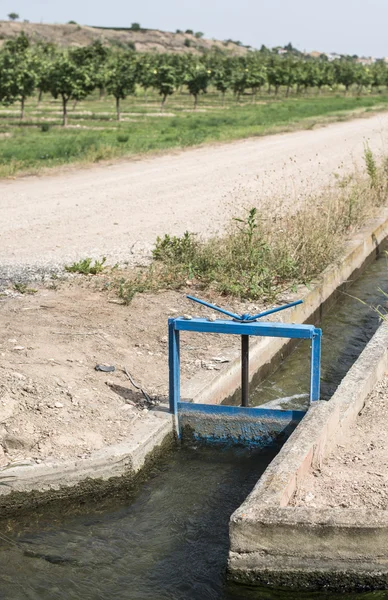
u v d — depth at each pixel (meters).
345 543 4.39
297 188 16.77
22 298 8.75
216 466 5.96
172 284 9.40
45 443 5.64
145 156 23.59
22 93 38.47
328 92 81.31
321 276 10.05
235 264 9.86
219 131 31.19
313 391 6.06
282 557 4.46
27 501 5.37
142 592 4.58
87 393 6.32
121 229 12.93
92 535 5.11
